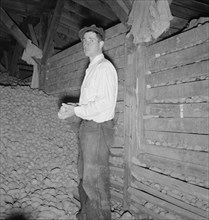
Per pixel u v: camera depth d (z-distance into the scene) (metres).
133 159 2.68
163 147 2.42
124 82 2.93
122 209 2.70
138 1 2.56
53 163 3.11
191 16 3.82
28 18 5.80
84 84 1.93
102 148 1.84
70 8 5.00
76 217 2.29
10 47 7.48
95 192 1.84
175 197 2.27
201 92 2.12
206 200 1.99
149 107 2.66
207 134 2.06
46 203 2.47
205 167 2.03
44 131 3.73
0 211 2.20
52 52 5.39
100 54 1.97
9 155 2.97
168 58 2.47
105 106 1.75
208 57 2.11
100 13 4.71
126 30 3.02
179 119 2.31
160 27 2.48
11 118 3.68
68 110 1.79
